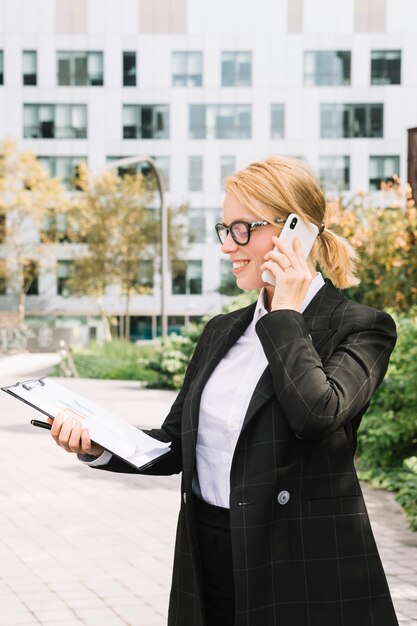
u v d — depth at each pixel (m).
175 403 2.29
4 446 10.87
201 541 2.04
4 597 4.94
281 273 1.94
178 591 2.09
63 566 5.59
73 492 8.06
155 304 57.44
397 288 14.32
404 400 8.48
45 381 2.14
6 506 7.46
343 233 14.66
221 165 57.53
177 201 54.53
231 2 57.38
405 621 4.42
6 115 57.34
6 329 38.97
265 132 57.41
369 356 1.95
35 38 57.31
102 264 49.62
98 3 57.38
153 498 7.80
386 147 56.91
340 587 1.87
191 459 2.04
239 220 2.02
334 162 57.28
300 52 57.19
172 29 57.34
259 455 1.91
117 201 49.41
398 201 15.12
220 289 54.16
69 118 57.56
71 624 4.50
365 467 8.67
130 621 4.55
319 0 56.91
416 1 56.53
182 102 57.47
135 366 24.30
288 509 1.89
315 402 1.82
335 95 57.16
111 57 57.47
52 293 56.91
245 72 57.47
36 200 49.75
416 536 6.30
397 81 56.97
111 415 2.17
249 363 2.07
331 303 2.03
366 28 56.97
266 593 1.87
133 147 57.56
